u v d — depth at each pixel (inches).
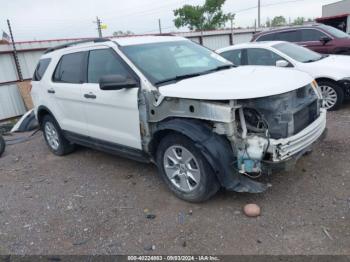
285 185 148.1
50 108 213.9
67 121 203.6
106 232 128.9
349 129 212.5
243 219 127.0
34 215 148.8
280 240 113.2
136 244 119.5
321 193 138.7
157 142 148.6
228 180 125.4
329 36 347.3
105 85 142.7
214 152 123.6
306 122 135.0
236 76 141.4
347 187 141.2
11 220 146.5
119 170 189.3
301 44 366.3
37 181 189.0
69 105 194.7
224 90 121.4
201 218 130.8
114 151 175.3
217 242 115.8
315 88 148.3
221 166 124.1
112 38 177.5
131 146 161.3
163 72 154.6
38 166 215.5
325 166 162.1
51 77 209.3
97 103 169.5
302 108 128.6
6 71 475.8
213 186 133.0
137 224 131.8
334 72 250.4
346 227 115.9
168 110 137.5
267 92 118.3
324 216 123.3
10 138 308.2
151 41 176.6
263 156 120.9
